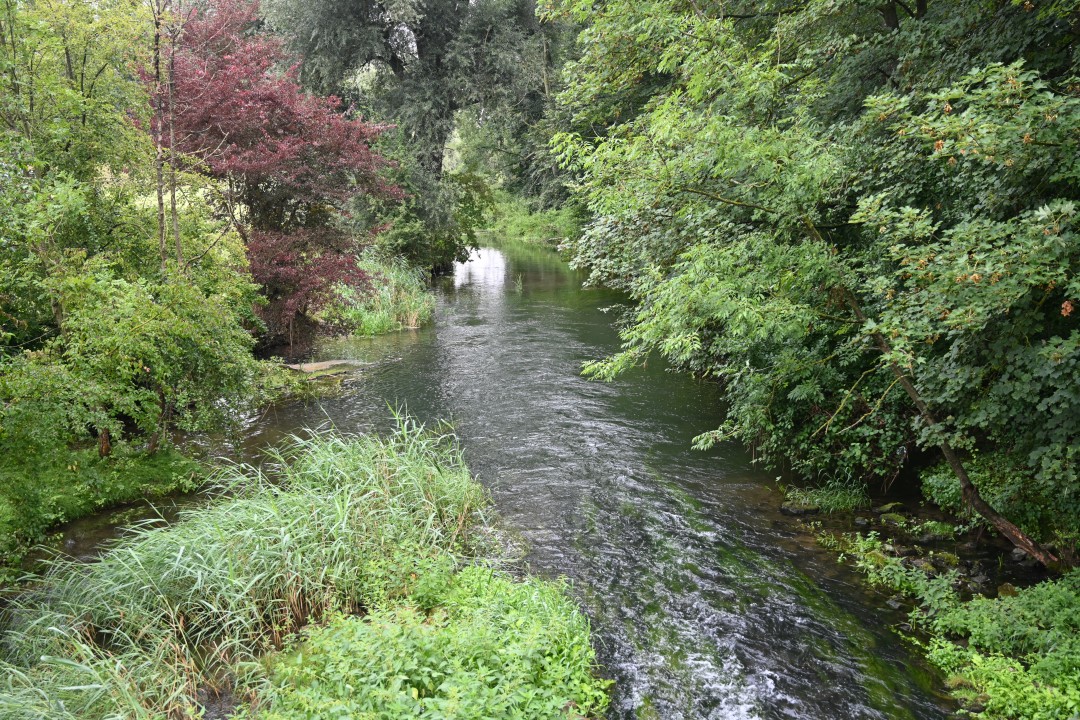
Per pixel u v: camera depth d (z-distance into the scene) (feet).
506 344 52.39
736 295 19.60
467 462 29.32
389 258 75.66
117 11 28.43
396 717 11.89
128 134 29.60
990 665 15.14
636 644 17.06
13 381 18.84
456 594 17.39
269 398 35.35
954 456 19.12
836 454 25.80
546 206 126.31
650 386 40.78
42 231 21.63
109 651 15.92
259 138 44.75
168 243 31.45
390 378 43.24
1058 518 18.93
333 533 19.49
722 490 26.61
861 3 28.55
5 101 24.63
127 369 22.81
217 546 18.15
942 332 16.52
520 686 13.55
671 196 23.41
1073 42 20.21
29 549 21.11
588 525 23.66
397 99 95.14
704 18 26.02
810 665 16.29
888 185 22.88
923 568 20.12
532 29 101.60
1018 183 16.75
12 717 12.51
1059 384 15.02
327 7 87.20
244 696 14.82
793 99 25.96
